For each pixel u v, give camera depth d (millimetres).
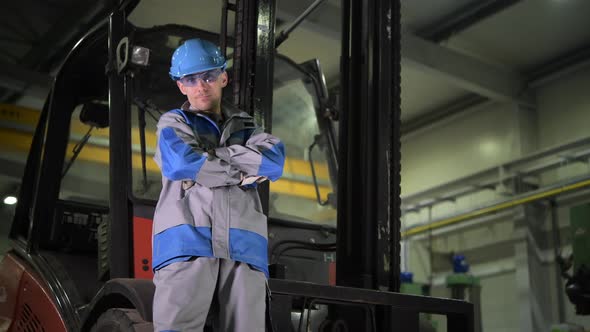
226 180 2271
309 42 10680
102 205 4625
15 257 4387
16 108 7758
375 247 3451
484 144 12195
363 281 3367
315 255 4234
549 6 9859
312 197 4625
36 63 11234
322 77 4977
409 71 11680
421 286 11867
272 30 3527
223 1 3543
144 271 3467
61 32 10461
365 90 3660
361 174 3584
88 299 3785
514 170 11352
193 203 2275
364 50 3717
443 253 12734
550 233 10930
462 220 12008
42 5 9828
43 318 3746
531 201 10820
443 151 13016
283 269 3066
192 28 4301
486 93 11383
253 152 2301
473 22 10289
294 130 4770
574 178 10203
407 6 10180
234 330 2250
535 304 10812
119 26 3883
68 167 4598
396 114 3676
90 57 4473
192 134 2316
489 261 11797
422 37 10969
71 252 4398
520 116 11656
